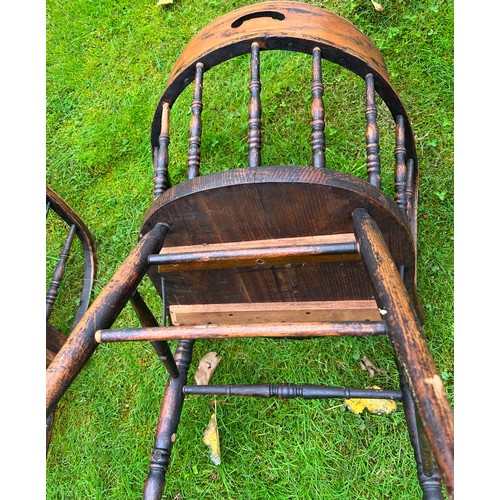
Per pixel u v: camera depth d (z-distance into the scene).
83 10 1.76
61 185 1.60
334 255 0.76
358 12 1.52
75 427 1.32
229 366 1.30
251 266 0.93
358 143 1.43
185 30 1.66
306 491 1.16
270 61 1.54
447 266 1.28
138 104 1.63
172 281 1.00
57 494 1.27
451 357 1.22
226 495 1.19
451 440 0.43
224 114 1.54
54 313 1.47
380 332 0.57
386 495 1.13
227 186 0.75
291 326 0.59
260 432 1.23
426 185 1.35
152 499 0.98
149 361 1.35
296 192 0.75
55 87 1.71
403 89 1.44
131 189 1.55
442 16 1.47
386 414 1.19
